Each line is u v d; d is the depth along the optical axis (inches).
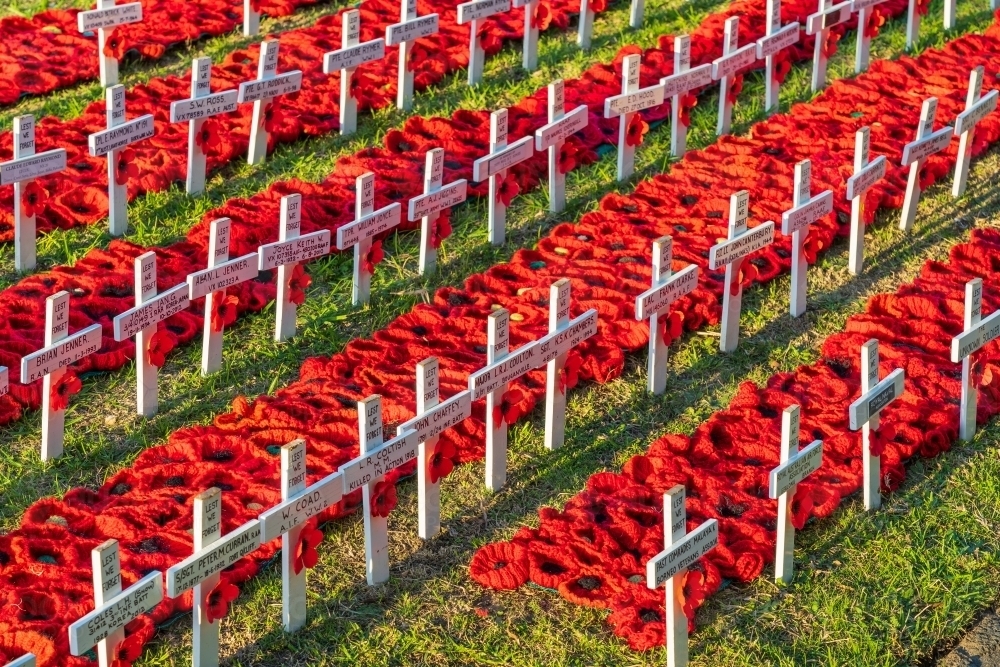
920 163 525.7
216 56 647.8
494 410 404.2
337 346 472.1
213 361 456.4
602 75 622.2
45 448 419.5
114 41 615.8
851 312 494.3
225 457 415.2
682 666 349.7
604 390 456.4
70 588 365.7
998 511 410.3
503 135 506.6
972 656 365.7
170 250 503.5
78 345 415.5
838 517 405.7
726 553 383.6
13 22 667.4
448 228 502.3
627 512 397.4
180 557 375.6
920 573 387.9
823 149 571.2
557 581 377.4
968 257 516.7
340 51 568.7
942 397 444.8
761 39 584.4
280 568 385.4
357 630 368.2
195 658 346.9
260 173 563.2
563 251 512.1
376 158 561.6
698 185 550.9
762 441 424.5
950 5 671.1
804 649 364.8
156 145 565.0
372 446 367.2
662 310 440.8
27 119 489.7
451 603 377.1
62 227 527.2
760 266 508.7
